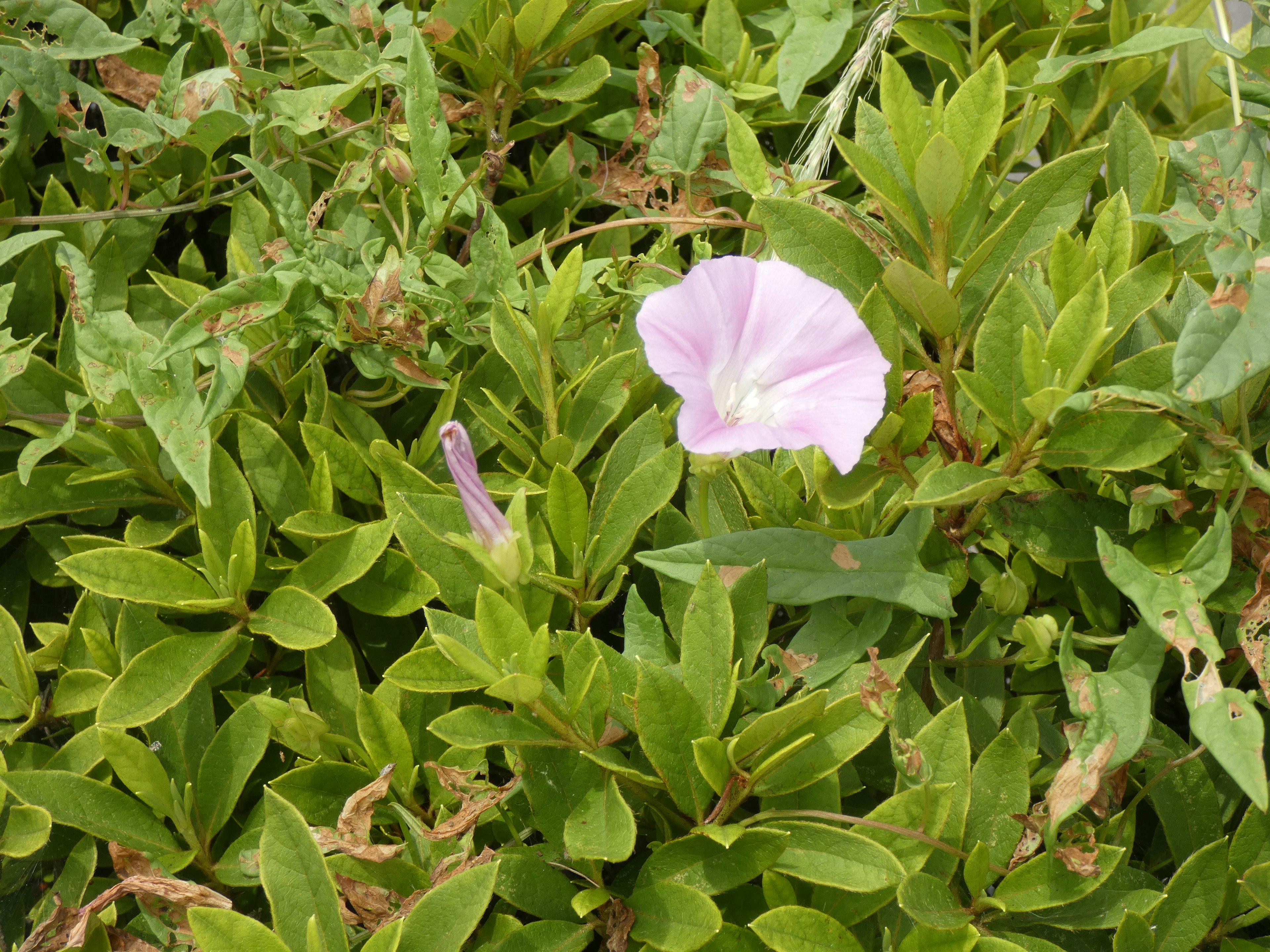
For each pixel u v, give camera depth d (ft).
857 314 0.97
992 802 0.95
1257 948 0.95
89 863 1.00
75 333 1.03
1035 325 0.98
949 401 1.06
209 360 1.00
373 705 1.00
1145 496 0.99
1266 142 1.01
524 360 1.12
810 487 1.10
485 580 0.96
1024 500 1.03
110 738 0.97
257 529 1.11
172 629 1.07
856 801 1.06
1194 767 1.00
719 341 0.94
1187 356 0.85
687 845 0.95
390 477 1.07
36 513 1.12
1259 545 0.98
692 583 0.98
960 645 1.10
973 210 1.11
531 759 0.96
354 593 1.08
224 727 1.02
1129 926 0.92
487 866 0.89
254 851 1.01
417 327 1.11
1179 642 0.86
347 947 0.88
